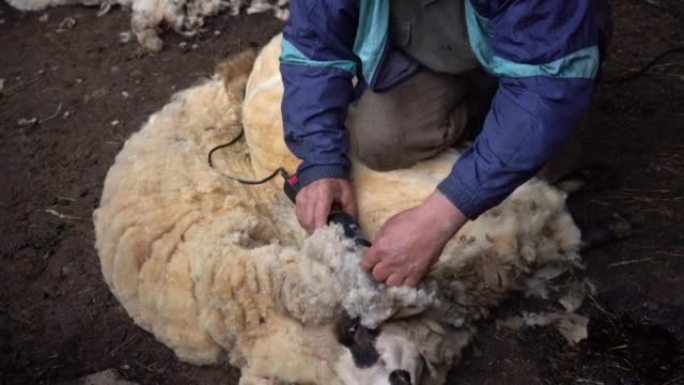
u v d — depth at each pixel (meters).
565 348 1.53
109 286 1.65
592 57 1.28
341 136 1.53
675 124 1.98
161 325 1.55
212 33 2.54
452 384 1.47
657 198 1.77
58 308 1.69
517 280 1.56
